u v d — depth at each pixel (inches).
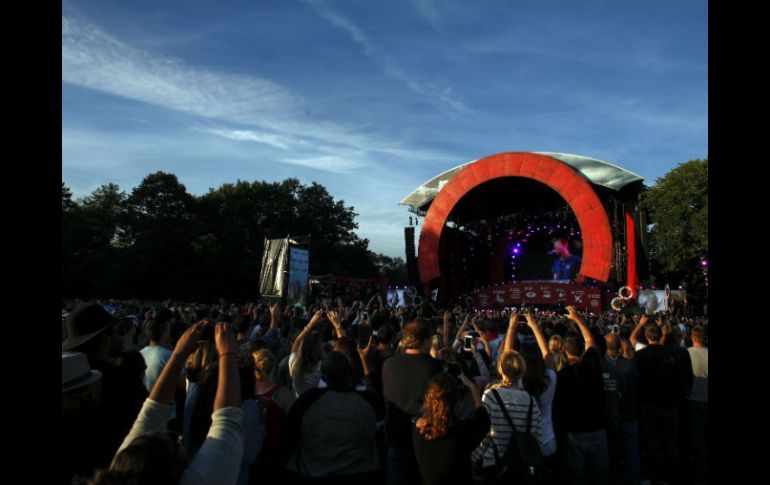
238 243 2338.8
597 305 1582.2
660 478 296.0
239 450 103.3
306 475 157.9
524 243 2076.8
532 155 1571.1
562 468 230.7
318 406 162.2
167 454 87.0
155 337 244.1
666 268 1632.6
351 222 2992.1
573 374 230.7
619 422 275.9
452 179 1710.1
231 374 108.7
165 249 2042.3
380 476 164.9
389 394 203.9
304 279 952.3
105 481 81.3
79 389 115.8
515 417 189.0
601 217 1470.2
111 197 2508.6
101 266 1980.8
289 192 2891.2
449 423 175.2
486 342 293.6
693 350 298.2
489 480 191.0
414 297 1610.5
